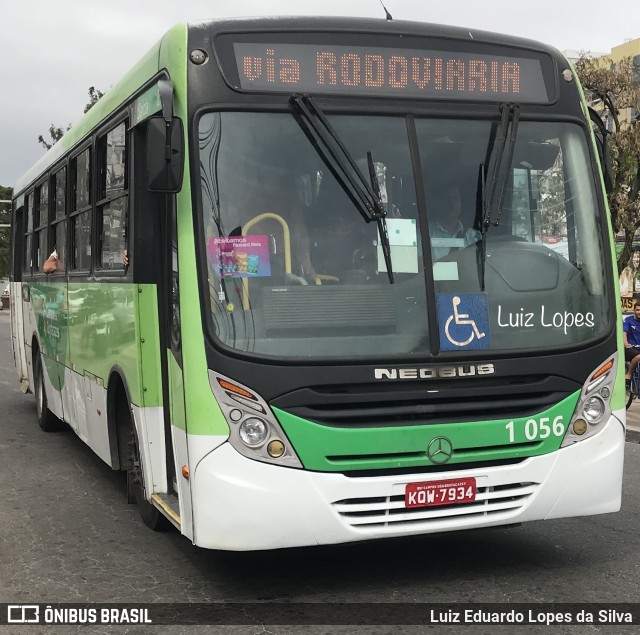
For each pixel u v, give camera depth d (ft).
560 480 16.28
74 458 29.58
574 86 18.04
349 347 15.35
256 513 14.79
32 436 33.88
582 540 19.74
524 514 16.14
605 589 16.43
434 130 16.63
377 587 16.63
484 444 15.70
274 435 14.88
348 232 15.87
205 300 15.26
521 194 17.02
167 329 16.98
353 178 16.02
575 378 16.43
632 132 53.11
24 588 16.92
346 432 15.01
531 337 16.38
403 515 15.33
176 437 16.29
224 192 15.64
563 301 16.72
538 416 16.08
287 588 16.65
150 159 15.43
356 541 15.23
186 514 15.81
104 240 22.62
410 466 15.34
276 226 15.69
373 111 16.37
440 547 19.20
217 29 16.16
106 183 22.45
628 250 55.72
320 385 15.07
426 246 16.01
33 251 35.37
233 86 15.93
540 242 16.97
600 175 17.84
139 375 18.58
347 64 16.49
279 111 16.02
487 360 15.85
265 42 16.24
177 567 18.10
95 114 23.73
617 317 17.21
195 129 15.66
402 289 15.79
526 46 17.76
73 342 26.66
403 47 16.84
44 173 32.45
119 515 22.36
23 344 38.91
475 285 16.17
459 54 17.15
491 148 16.85
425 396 15.44
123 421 21.88
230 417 14.93
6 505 23.43
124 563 18.40
